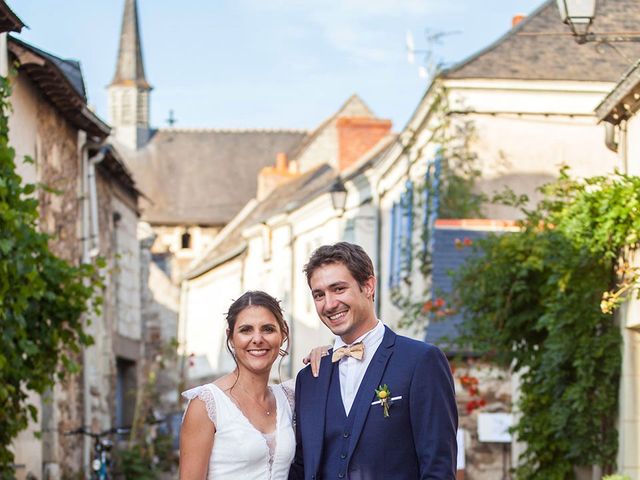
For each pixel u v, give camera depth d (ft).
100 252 70.54
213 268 128.77
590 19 37.83
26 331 36.29
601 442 36.14
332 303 18.80
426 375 18.54
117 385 83.35
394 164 71.26
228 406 19.24
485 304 39.70
